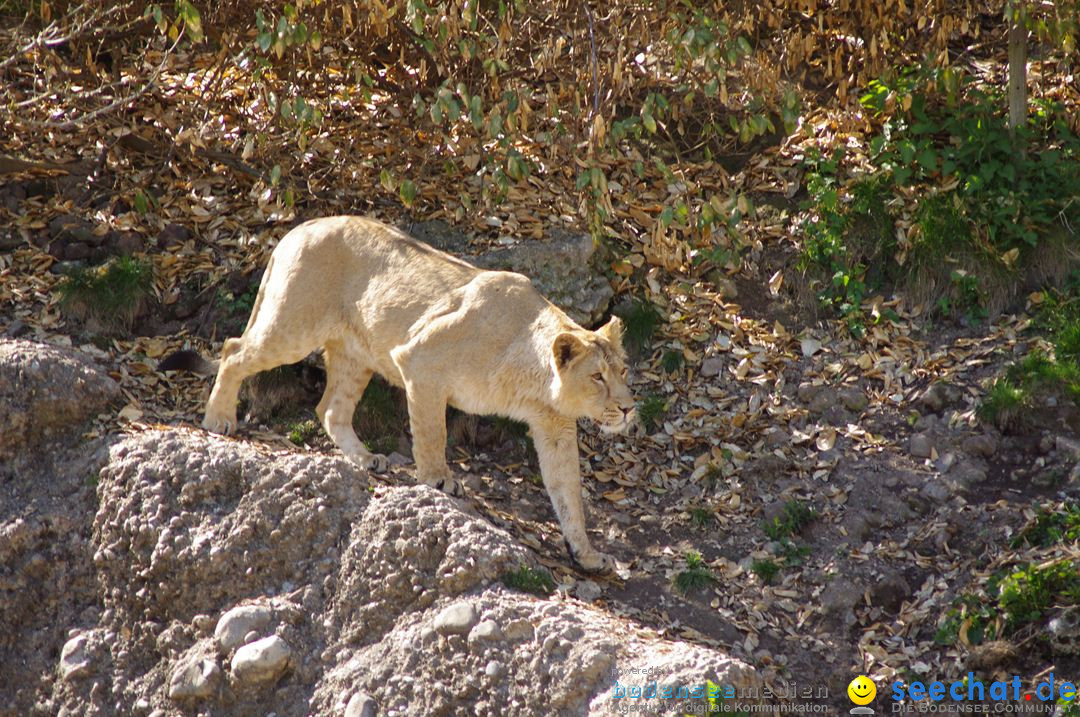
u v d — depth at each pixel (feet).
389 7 56.95
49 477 49.19
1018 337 60.13
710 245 62.90
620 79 54.49
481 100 53.98
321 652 43.86
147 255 60.90
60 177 64.34
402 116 67.36
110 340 57.31
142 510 46.60
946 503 53.57
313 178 65.31
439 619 42.55
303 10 57.93
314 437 54.19
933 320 62.59
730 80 72.28
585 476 55.36
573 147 55.52
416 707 41.57
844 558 51.42
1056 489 53.11
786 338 61.77
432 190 64.44
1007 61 75.36
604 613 45.11
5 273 59.26
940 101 70.44
